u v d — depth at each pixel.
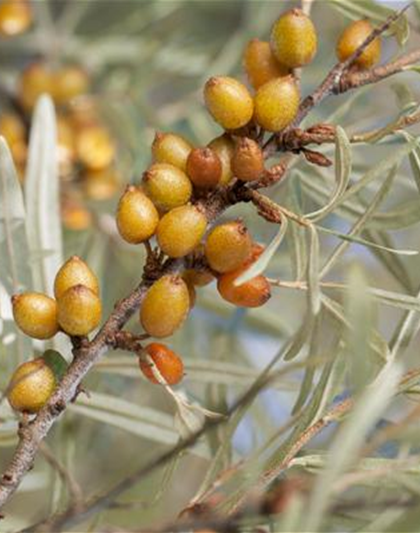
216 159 0.26
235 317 0.34
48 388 0.26
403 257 0.33
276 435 0.25
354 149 0.33
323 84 0.27
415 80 0.35
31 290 0.30
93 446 0.34
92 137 0.37
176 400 0.26
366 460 0.25
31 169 0.31
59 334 0.30
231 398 0.32
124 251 0.37
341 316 0.27
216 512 0.25
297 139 0.27
